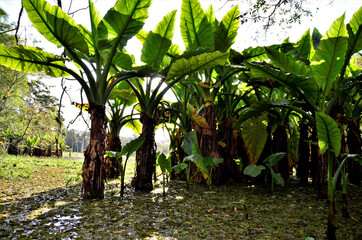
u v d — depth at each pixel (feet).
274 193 16.10
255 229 8.86
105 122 14.37
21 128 52.70
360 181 18.99
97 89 13.58
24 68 14.35
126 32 13.67
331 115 13.88
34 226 8.50
